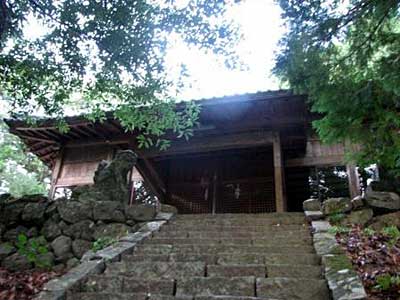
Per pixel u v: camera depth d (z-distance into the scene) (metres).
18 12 4.29
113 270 4.12
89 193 6.59
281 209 7.84
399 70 4.03
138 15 4.24
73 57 4.63
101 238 5.71
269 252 4.40
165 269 4.02
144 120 5.27
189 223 6.02
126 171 6.93
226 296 3.18
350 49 4.48
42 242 6.06
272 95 7.55
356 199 5.72
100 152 9.70
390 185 6.68
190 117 5.38
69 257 5.85
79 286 3.66
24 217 6.38
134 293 3.39
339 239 4.64
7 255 5.91
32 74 4.76
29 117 5.62
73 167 9.71
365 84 4.43
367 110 4.60
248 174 10.75
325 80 4.53
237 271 3.82
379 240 4.56
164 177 11.28
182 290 3.52
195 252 4.59
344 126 4.82
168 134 9.59
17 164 18.80
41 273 5.31
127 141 9.45
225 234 5.23
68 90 5.03
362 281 3.25
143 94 4.88
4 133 17.59
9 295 3.92
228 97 7.76
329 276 3.24
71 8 4.24
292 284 3.33
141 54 4.48
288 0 4.11
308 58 4.42
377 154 4.85
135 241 5.00
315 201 6.18
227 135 9.24
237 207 10.43
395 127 4.62
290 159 8.84
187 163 11.38
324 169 11.98
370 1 4.06
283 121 8.70
